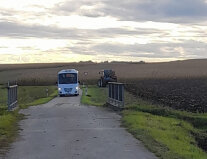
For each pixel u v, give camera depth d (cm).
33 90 6212
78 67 15325
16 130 1684
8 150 1240
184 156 1174
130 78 10012
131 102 3359
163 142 1370
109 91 3014
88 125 1838
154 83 7369
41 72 11650
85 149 1241
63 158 1109
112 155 1147
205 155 1362
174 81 8206
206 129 2244
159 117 2259
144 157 1117
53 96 4644
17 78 9244
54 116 2264
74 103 3381
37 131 1655
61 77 4803
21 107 2878
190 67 14462
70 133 1588
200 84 6788
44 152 1201
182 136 1736
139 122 1850
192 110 2920
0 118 1969
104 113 2416
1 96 4753
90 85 7850
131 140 1406
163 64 15975
